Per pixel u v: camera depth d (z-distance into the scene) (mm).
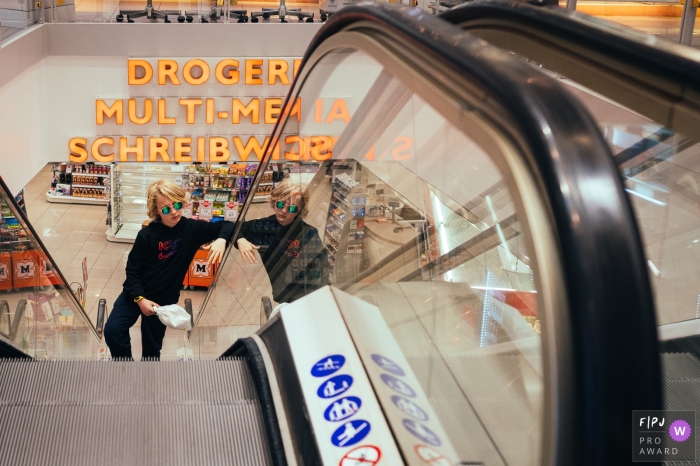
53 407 2012
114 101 8180
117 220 10164
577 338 826
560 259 865
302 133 3406
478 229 1431
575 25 2029
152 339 5820
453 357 1451
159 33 8148
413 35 1609
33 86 7637
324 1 9016
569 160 929
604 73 1940
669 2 6984
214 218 9719
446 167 1582
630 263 854
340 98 2742
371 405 1843
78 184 11250
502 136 1078
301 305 2510
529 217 923
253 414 2061
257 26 8266
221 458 1872
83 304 7742
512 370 1194
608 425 796
